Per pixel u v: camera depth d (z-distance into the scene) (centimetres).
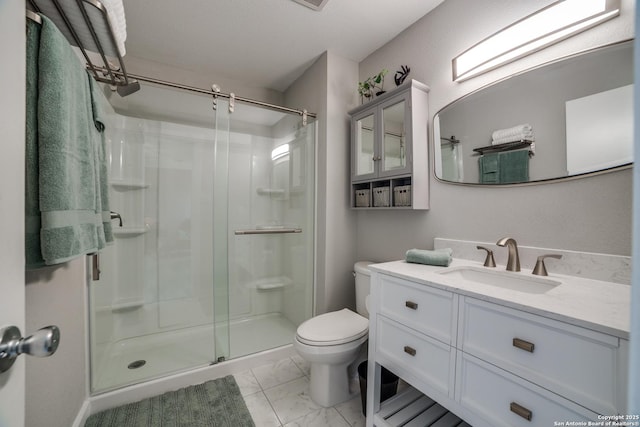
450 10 152
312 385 151
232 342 203
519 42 121
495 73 133
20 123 44
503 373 79
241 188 239
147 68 214
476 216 141
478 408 85
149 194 216
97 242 98
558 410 69
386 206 174
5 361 39
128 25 174
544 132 115
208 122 230
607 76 100
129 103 200
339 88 209
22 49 45
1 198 39
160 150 219
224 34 183
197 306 230
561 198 111
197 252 232
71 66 82
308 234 222
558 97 112
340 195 211
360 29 179
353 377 170
